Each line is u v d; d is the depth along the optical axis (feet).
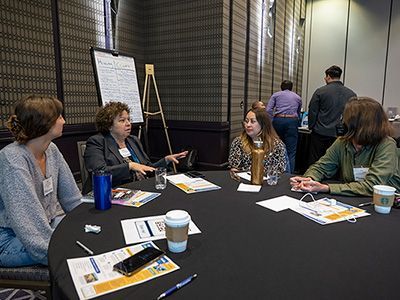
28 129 4.45
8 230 4.46
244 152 7.56
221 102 12.85
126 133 7.45
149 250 3.16
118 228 3.77
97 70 9.94
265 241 3.44
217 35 12.55
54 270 2.85
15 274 4.05
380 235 3.62
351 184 5.19
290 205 4.62
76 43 10.48
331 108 13.10
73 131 10.51
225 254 3.14
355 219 4.12
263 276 2.74
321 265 2.93
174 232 3.12
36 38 9.16
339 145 6.03
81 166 7.73
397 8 21.86
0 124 8.35
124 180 6.98
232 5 13.11
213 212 4.33
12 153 4.30
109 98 10.16
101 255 3.11
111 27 12.09
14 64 8.63
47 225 4.22
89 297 2.47
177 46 13.51
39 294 6.26
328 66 24.72
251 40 15.66
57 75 9.91
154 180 6.10
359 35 23.36
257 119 7.27
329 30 24.32
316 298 2.43
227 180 6.06
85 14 10.77
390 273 2.80
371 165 5.37
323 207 4.53
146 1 13.88
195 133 13.65
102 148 7.14
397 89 22.53
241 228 3.79
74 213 4.27
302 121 18.12
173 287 2.56
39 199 4.67
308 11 24.93
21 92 8.84
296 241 3.45
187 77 13.47
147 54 14.25
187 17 13.10
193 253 3.16
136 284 2.64
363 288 2.57
